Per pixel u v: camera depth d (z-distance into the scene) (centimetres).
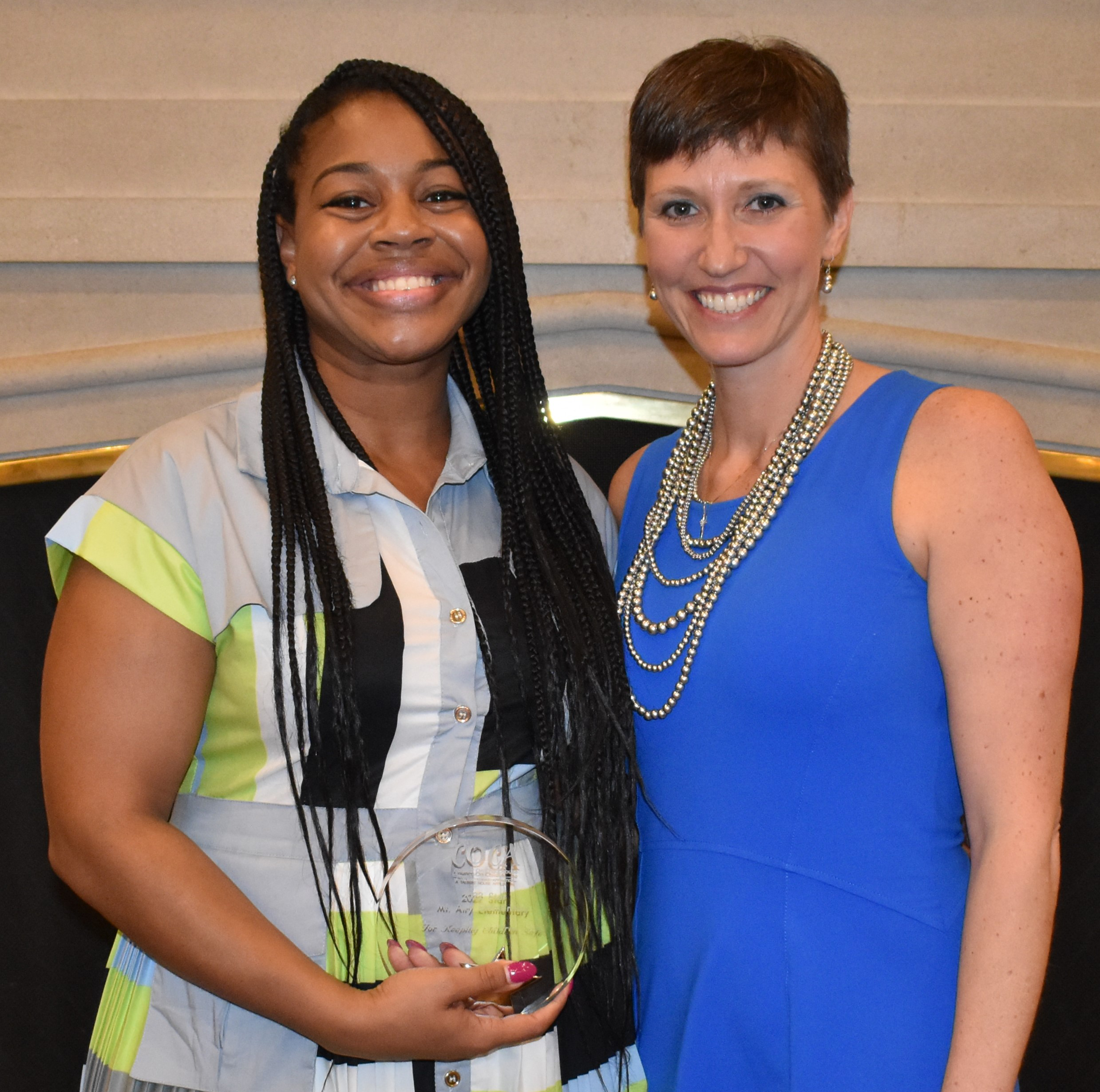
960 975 114
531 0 192
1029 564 112
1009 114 191
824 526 123
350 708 120
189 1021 119
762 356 130
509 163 193
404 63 193
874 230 189
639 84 193
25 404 188
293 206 131
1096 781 193
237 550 121
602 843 133
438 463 140
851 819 120
